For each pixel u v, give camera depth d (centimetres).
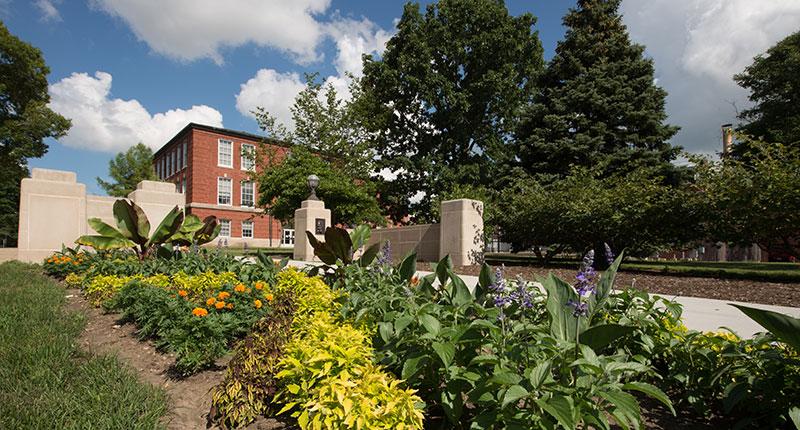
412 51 2612
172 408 260
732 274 872
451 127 2750
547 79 2233
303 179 1978
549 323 235
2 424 212
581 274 199
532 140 2064
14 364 298
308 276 560
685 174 1925
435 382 238
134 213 805
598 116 2042
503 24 2569
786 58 2419
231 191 3916
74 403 240
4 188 3797
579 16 2192
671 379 267
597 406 195
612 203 1122
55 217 1254
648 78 2034
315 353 216
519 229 1411
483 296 323
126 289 481
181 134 4050
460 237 1252
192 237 955
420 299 329
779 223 814
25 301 529
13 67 2745
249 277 563
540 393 182
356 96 2577
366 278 432
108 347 377
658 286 759
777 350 243
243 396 239
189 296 417
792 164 814
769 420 227
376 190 2536
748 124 2500
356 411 189
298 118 2480
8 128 2688
